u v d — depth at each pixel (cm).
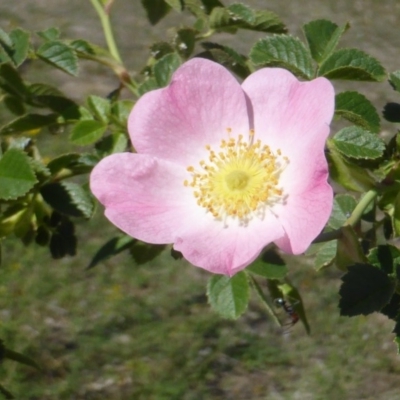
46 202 32
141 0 36
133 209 30
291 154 30
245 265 29
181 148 31
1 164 31
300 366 86
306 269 94
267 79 30
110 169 30
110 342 89
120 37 137
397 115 32
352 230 30
